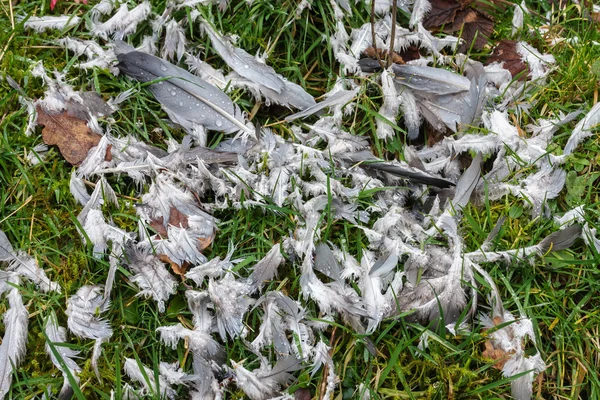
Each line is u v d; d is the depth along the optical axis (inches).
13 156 58.6
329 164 59.4
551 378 57.2
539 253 58.2
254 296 57.6
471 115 60.6
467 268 57.4
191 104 60.1
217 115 60.0
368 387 56.1
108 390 55.9
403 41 62.2
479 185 59.7
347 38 62.1
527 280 58.1
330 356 56.2
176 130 60.2
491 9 64.4
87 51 60.6
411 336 57.2
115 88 60.7
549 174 59.7
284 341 56.5
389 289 57.3
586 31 63.8
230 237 58.4
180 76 60.3
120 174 58.8
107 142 58.8
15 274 56.9
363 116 61.2
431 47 62.3
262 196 58.3
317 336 57.1
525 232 58.9
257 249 58.0
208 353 56.3
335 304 56.8
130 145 59.2
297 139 60.4
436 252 57.9
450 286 57.1
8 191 58.4
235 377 56.1
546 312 57.9
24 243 57.6
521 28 63.8
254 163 59.3
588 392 57.2
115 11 61.6
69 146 58.8
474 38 62.2
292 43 62.1
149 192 58.2
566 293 58.1
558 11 64.8
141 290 57.2
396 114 60.8
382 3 62.9
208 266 57.1
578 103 62.0
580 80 62.0
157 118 60.1
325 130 60.2
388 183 59.7
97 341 56.1
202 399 55.8
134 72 60.4
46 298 57.0
